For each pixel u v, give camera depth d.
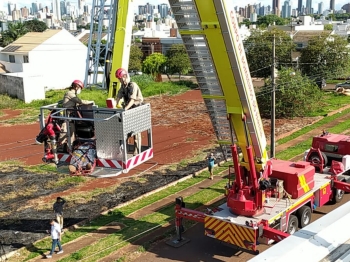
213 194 16.64
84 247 12.77
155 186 18.11
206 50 9.62
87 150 9.88
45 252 12.61
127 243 12.95
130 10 12.50
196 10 8.77
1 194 17.58
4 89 45.25
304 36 61.47
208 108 11.00
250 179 11.69
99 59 21.25
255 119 10.57
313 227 5.38
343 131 27.28
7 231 14.22
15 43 55.06
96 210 15.69
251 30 55.97
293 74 33.28
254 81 52.72
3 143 26.62
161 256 12.10
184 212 12.52
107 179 19.19
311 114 33.41
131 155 10.11
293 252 4.82
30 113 37.41
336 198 15.38
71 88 10.40
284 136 26.59
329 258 4.76
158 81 57.59
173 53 60.31
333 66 46.31
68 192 17.70
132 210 15.49
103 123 9.58
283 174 12.76
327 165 16.17
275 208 11.97
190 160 21.86
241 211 11.51
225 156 12.74
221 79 9.77
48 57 51.62
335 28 88.38
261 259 4.71
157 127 30.22
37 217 15.30
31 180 19.25
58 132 10.27
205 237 13.26
